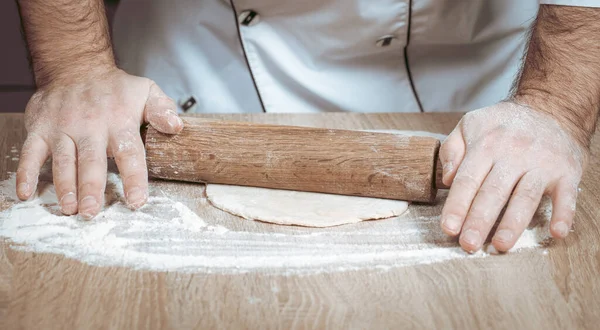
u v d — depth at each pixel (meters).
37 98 1.62
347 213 1.42
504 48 2.02
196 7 2.05
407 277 1.21
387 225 1.39
